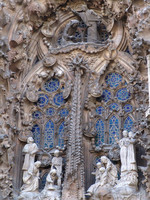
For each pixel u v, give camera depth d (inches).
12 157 1315.2
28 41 1423.5
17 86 1422.2
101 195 1251.8
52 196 1273.4
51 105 1439.5
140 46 1251.8
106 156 1353.3
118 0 1400.1
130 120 1393.9
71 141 1317.7
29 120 1416.1
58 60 1467.8
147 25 1248.8
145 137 1230.9
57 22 1531.7
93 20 1504.7
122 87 1430.9
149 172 1228.5
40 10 1438.2
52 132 1416.1
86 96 1412.4
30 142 1353.3
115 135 1323.8
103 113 1411.2
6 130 1306.6
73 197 1267.2
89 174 1343.5
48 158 1363.2
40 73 1462.8
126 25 1427.2
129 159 1278.3
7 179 1277.1
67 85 1424.7
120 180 1274.6
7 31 1355.8
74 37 1509.6
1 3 1331.2
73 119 1347.2
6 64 1315.2
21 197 1279.5
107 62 1446.9
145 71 1316.4
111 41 1450.5
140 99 1342.3
